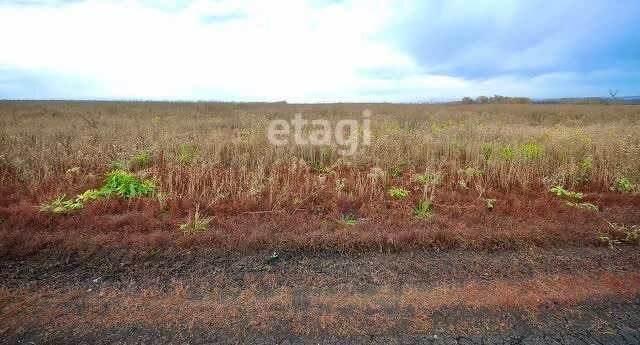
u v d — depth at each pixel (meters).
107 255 3.89
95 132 9.71
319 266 3.84
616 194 6.14
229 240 4.21
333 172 7.09
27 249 3.90
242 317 2.95
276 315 2.97
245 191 5.79
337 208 5.38
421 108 30.08
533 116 22.86
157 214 4.98
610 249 4.29
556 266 3.87
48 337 2.68
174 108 25.48
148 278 3.52
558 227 4.66
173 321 2.88
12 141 8.23
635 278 3.63
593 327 2.89
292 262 3.91
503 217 5.11
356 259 4.01
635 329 2.87
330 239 4.30
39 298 3.15
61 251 3.94
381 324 2.89
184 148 8.38
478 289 3.40
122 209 5.12
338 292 3.34
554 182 6.61
